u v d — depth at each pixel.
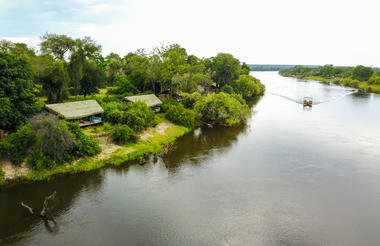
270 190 29.36
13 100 35.38
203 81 88.44
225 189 29.41
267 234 22.06
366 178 32.72
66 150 33.06
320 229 22.88
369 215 24.97
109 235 21.45
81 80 64.56
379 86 154.12
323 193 28.94
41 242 20.47
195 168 34.97
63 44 59.09
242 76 109.81
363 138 49.56
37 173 30.28
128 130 41.09
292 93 132.50
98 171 32.94
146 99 59.09
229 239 21.38
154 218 23.83
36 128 30.91
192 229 22.47
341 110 80.75
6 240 20.56
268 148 43.72
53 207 25.05
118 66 103.75
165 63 72.81
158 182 30.73
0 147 30.06
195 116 59.44
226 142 46.88
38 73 53.12
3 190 27.52
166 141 44.69
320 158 39.31
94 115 46.28
